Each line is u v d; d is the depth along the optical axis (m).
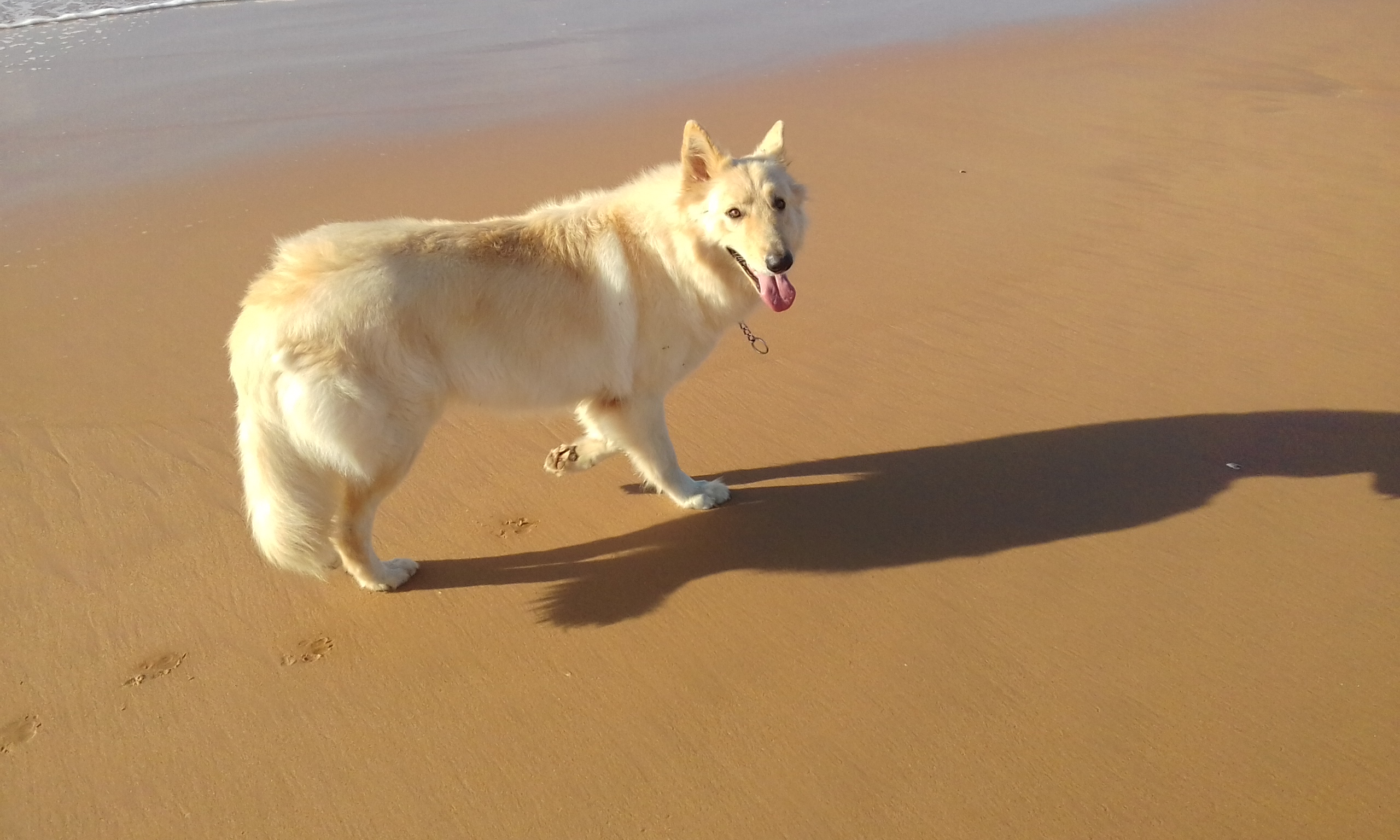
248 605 1.57
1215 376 2.02
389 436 1.49
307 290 1.45
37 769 1.31
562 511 1.78
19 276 2.47
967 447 1.88
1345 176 2.85
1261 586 1.53
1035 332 2.21
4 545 1.66
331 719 1.39
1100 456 1.83
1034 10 5.10
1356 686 1.36
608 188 3.00
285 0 5.57
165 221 2.78
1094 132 3.33
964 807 1.24
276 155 3.27
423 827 1.25
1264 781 1.25
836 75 4.07
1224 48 4.21
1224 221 2.63
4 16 5.14
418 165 3.21
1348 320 2.16
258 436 1.46
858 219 2.75
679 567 1.64
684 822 1.24
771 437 1.94
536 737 1.36
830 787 1.27
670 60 4.36
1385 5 4.74
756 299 1.72
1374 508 1.66
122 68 4.23
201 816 1.26
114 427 1.93
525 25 4.99
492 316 1.54
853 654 1.46
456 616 1.56
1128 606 1.51
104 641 1.50
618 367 1.63
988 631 1.49
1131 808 1.23
